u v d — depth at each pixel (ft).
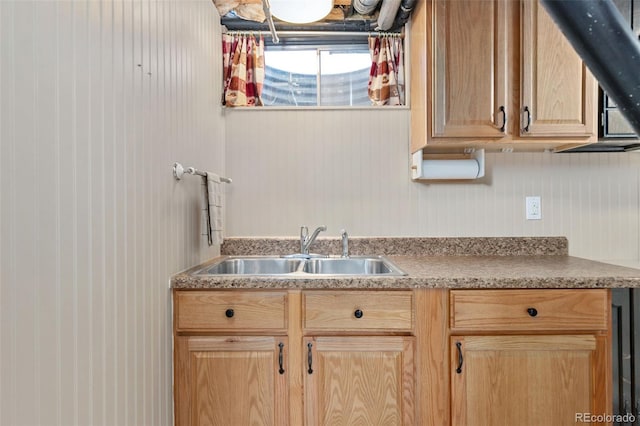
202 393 4.18
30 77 2.15
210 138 5.62
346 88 6.70
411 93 6.07
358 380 4.13
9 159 2.00
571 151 6.06
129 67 3.29
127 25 3.26
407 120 6.23
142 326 3.50
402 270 4.61
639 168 6.09
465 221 6.20
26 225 2.11
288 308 4.19
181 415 4.17
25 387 2.10
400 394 4.12
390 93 6.32
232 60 6.31
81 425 2.57
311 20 5.31
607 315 4.08
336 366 4.14
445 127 4.94
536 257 5.86
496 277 4.15
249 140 6.27
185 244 4.66
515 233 6.17
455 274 4.32
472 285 4.12
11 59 2.02
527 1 4.91
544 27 4.92
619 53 0.79
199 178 5.15
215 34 5.92
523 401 4.08
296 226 6.26
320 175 6.26
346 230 6.23
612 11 0.78
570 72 4.95
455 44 4.92
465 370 4.10
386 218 6.23
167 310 4.08
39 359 2.20
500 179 6.17
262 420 4.17
